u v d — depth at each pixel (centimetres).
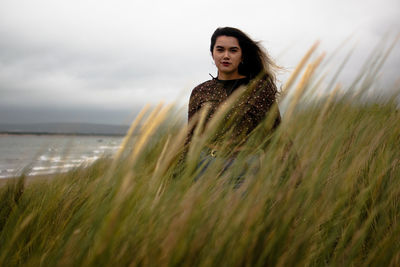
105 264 59
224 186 95
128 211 68
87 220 79
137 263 67
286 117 80
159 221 76
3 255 89
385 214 96
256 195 78
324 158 83
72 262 69
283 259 69
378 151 132
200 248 69
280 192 79
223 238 70
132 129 66
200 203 75
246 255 68
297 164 83
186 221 69
